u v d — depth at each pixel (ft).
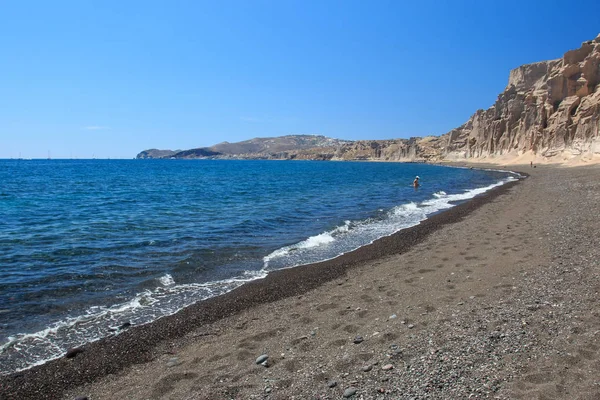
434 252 42.27
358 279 34.37
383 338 20.62
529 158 273.13
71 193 122.01
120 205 90.12
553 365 16.17
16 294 30.91
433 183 165.99
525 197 90.58
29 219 68.39
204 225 62.44
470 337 19.42
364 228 60.95
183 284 34.12
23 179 191.21
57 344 22.93
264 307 28.60
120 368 20.25
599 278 26.99
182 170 331.77
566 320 20.45
